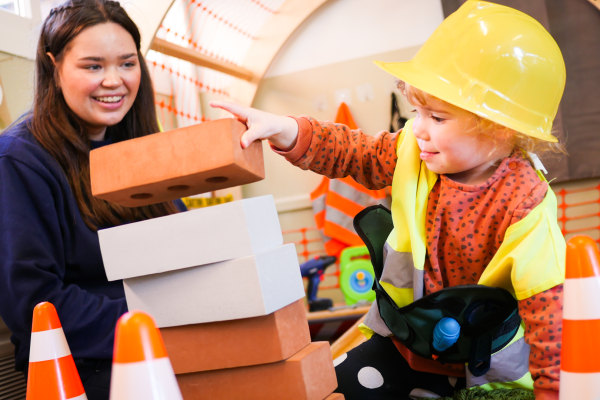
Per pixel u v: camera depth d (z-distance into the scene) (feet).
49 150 3.46
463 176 2.87
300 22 9.86
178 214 2.26
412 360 3.12
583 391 1.86
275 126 2.87
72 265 3.50
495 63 2.62
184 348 2.38
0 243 3.22
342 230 9.62
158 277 2.35
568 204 8.99
